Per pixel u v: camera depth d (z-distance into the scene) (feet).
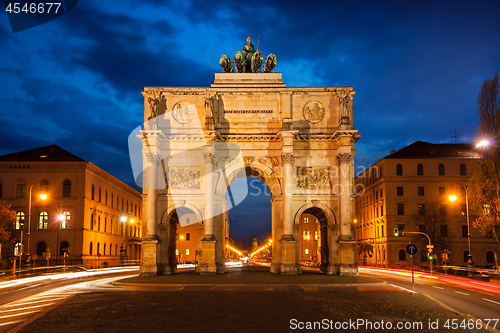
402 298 85.40
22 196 247.50
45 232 244.01
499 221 144.25
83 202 247.70
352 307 72.13
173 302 79.00
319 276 146.72
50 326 55.72
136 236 383.24
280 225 160.86
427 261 275.18
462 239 276.62
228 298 85.15
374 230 309.63
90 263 256.52
